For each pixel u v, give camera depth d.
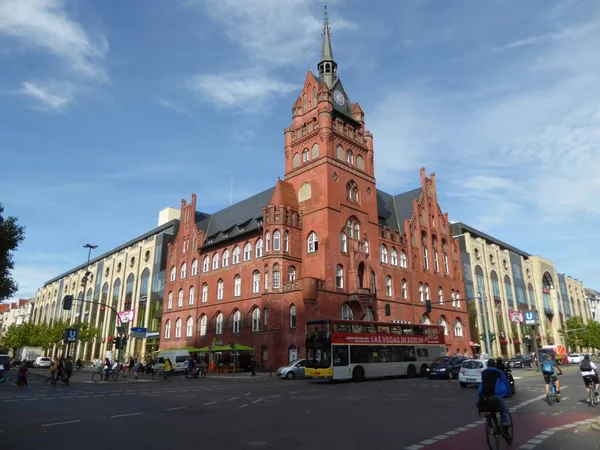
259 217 59.12
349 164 57.88
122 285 89.00
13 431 13.18
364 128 63.03
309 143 57.75
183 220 72.69
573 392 24.69
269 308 50.31
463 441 11.69
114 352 84.19
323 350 36.16
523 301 95.44
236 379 41.09
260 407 19.08
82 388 30.58
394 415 16.50
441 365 38.91
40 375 50.03
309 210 54.66
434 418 15.72
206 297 63.12
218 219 71.69
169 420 15.27
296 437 12.14
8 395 25.14
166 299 70.88
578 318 100.69
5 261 33.56
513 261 96.81
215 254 63.69
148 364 54.25
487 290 83.44
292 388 29.94
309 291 47.56
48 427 13.88
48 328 90.50
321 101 57.12
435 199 71.94
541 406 19.11
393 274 59.38
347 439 11.88
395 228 65.38
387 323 41.12
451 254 71.69
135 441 11.63
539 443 11.41
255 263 55.69
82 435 12.49
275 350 48.88
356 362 37.22
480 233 88.88
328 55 63.66
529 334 91.31
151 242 83.38
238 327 56.03
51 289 127.38
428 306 42.78
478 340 75.50
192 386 32.19
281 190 55.16
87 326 84.81
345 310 51.50
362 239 56.28
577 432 12.87
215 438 11.99
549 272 108.38
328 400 21.98
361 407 19.00
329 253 51.22
